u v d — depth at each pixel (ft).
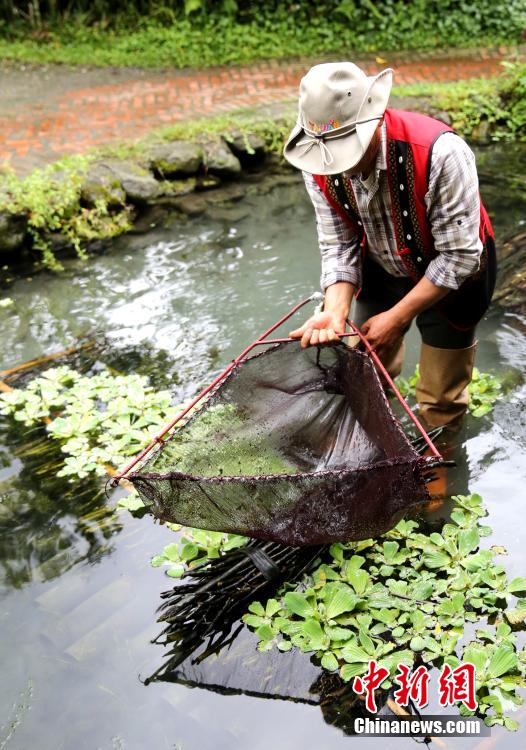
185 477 7.78
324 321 9.07
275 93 26.03
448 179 8.21
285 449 9.57
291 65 29.22
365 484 7.59
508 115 24.21
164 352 14.25
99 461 11.53
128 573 9.54
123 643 8.61
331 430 9.70
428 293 8.95
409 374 13.03
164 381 13.38
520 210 18.56
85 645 8.60
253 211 19.92
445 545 9.42
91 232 18.76
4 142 22.48
